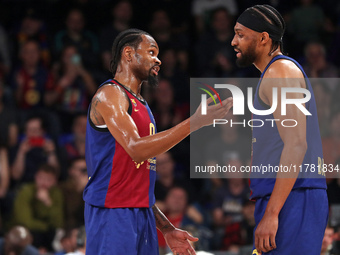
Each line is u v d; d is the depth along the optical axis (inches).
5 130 765.3
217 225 712.4
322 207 309.7
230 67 912.9
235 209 727.1
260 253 311.4
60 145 779.4
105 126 314.0
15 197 709.9
